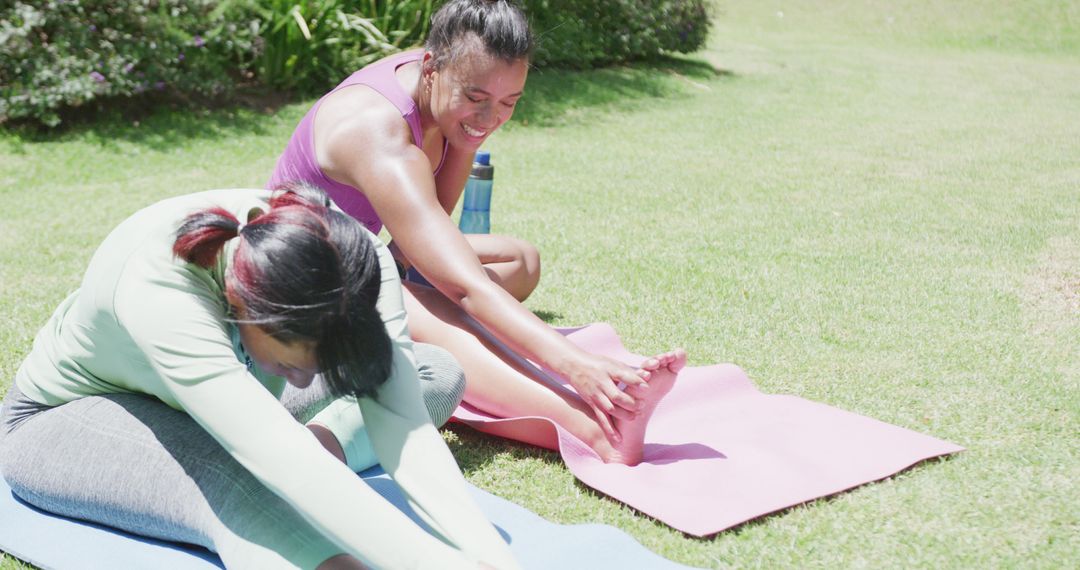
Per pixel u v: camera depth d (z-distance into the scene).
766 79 13.58
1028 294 4.84
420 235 3.03
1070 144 9.56
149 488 2.25
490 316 2.98
